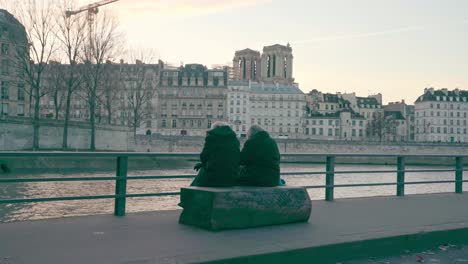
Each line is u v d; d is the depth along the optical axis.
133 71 88.38
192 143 91.25
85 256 5.23
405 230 7.39
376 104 160.12
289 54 156.12
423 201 11.57
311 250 6.05
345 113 142.88
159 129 121.38
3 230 6.59
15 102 72.50
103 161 50.88
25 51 54.84
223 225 6.87
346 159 98.06
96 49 59.53
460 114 149.38
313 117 141.25
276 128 134.62
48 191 30.77
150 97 89.56
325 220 8.23
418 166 87.75
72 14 56.44
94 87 60.50
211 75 123.25
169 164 60.06
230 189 7.07
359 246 6.57
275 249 5.78
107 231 6.68
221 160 7.21
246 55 163.00
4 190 30.61
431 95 149.25
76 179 7.54
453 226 7.92
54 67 61.69
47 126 60.62
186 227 7.10
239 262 5.39
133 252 5.46
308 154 10.75
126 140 80.62
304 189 7.91
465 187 38.59
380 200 11.55
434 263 6.51
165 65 131.00
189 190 7.24
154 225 7.23
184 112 121.81
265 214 7.33
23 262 4.92
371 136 147.38
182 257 5.25
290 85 141.00
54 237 6.18
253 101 134.00
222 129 7.32
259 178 7.58
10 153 6.82
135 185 36.16
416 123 156.00
